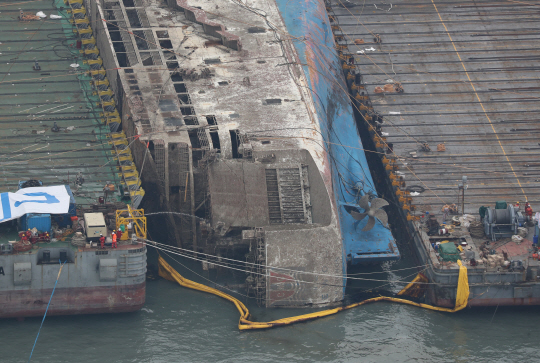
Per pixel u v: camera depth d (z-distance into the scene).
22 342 191.38
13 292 196.38
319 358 191.50
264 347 194.38
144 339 194.88
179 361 188.12
